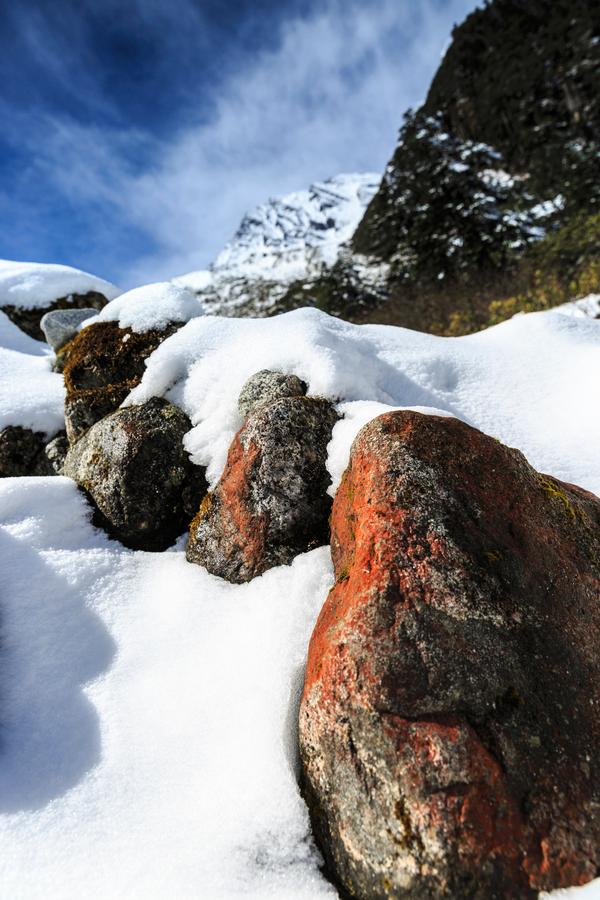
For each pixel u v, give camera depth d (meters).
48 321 5.37
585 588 2.11
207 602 2.66
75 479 3.48
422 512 2.00
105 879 1.64
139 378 4.13
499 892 1.45
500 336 4.82
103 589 2.80
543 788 1.61
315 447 2.83
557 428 3.62
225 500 2.91
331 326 4.08
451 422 2.33
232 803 1.83
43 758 2.05
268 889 1.63
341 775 1.71
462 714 1.69
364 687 1.73
